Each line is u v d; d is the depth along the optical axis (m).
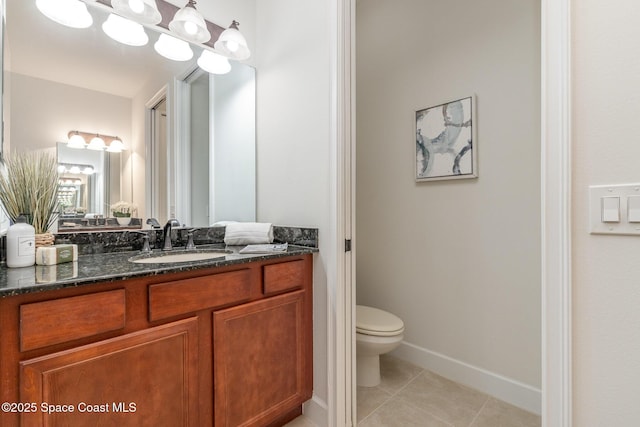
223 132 1.79
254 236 1.61
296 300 1.44
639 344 0.69
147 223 1.54
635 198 0.68
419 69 2.04
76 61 1.35
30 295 0.79
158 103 1.59
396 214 2.16
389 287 2.20
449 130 1.88
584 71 0.75
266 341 1.32
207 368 1.14
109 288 0.91
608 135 0.72
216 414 1.16
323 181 1.46
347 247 1.44
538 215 1.56
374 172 2.30
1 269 0.98
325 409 1.44
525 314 1.60
